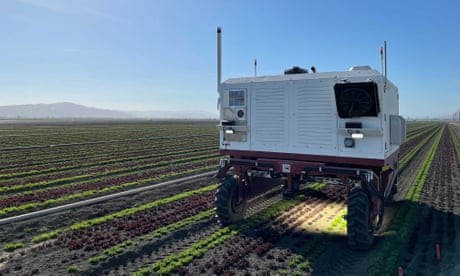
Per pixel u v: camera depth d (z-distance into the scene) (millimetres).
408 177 13328
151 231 6883
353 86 5375
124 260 5410
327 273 4832
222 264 5098
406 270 4891
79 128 59125
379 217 6352
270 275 4797
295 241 6145
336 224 7105
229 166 6977
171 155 20844
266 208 8391
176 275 4852
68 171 14875
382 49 5930
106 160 18281
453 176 13523
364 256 5434
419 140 33781
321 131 5918
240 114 6805
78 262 5344
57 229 7117
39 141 30719
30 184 11727
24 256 5602
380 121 5422
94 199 9445
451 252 5570
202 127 66812
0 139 32844
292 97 6184
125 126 70875
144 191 10789
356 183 5816
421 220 7520
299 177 6508
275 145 6406
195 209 8445
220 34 7016
